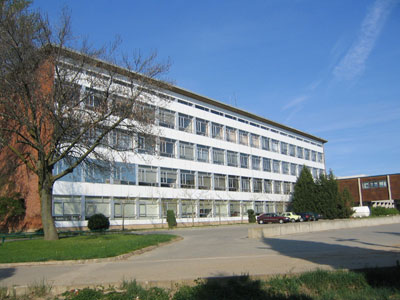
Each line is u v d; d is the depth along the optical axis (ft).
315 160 247.50
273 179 201.36
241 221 174.19
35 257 46.78
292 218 153.79
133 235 74.84
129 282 30.27
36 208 102.17
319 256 42.65
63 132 60.54
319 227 90.68
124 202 126.62
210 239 75.41
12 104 58.90
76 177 114.21
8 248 55.31
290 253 46.78
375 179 228.22
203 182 157.89
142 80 67.00
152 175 136.98
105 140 66.33
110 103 63.98
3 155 104.73
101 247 54.44
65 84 62.64
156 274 34.09
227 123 175.52
